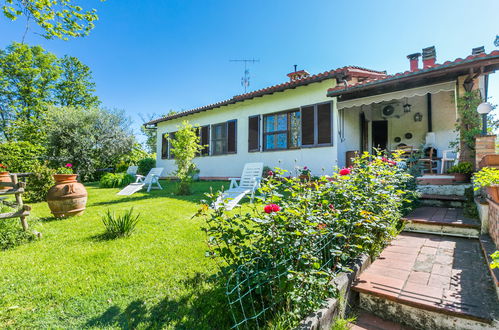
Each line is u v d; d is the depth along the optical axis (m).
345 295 2.06
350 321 1.99
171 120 13.21
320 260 2.02
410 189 4.79
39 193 7.56
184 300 2.05
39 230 4.04
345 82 6.84
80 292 2.18
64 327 1.77
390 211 3.08
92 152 15.26
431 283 2.21
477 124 5.75
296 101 8.47
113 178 11.24
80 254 3.00
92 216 5.01
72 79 23.25
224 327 1.73
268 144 9.34
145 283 2.32
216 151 11.20
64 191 4.91
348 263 2.42
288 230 1.88
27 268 2.66
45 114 15.88
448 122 8.63
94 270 2.58
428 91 6.09
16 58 19.06
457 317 1.78
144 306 1.99
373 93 6.98
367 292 2.12
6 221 3.68
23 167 9.11
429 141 8.61
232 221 1.98
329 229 2.18
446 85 5.88
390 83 6.00
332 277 2.01
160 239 3.47
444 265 2.58
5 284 2.33
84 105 23.83
